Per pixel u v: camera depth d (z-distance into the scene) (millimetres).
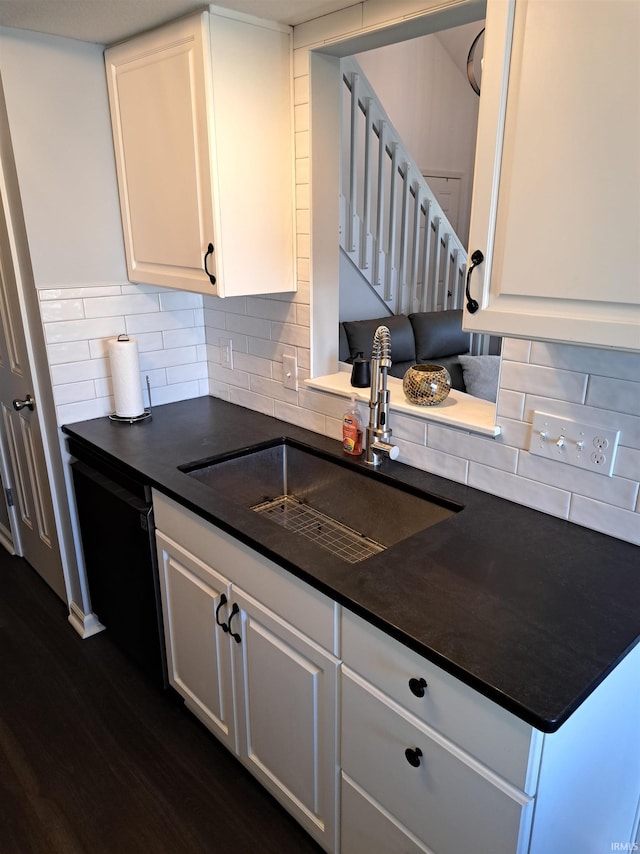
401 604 1157
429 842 1198
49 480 2385
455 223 4977
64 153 2018
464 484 1662
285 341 2113
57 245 2074
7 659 2354
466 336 3115
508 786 1008
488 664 999
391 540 1747
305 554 1338
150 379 2408
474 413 1674
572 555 1324
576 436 1388
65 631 2512
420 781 1174
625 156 920
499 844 1053
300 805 1562
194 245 1856
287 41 1771
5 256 2221
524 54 1005
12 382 2520
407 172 3174
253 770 1724
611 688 1118
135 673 2283
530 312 1101
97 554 2215
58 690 2201
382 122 2941
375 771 1283
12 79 1868
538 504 1507
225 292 1822
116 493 1955
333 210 1951
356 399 1877
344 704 1313
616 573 1260
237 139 1733
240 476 1981
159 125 1855
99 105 2055
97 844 1663
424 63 4309
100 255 2174
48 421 2293
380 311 3264
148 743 1980
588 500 1408
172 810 1755
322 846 1533
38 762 1912
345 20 1617
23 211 1987
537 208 1043
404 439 1794
